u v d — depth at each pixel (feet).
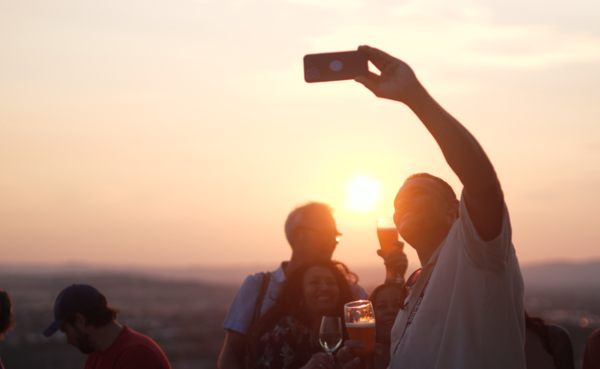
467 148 4.68
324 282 9.55
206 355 166.61
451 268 5.41
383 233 9.68
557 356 8.41
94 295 10.96
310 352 8.89
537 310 311.06
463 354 4.95
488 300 4.98
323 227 10.69
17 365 141.18
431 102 4.77
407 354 5.43
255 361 9.03
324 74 5.09
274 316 9.48
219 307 397.19
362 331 7.27
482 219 4.87
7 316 11.54
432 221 5.98
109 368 10.52
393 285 9.36
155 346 10.91
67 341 10.93
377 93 4.95
